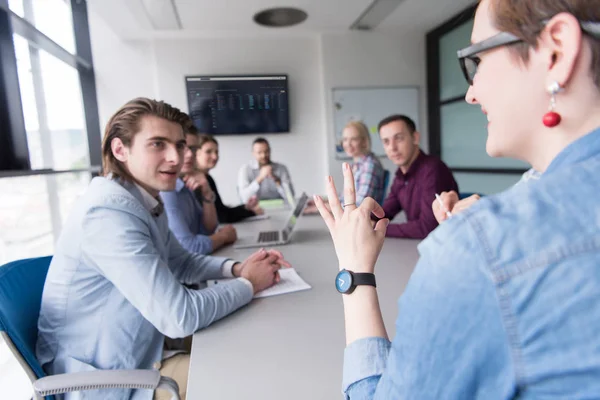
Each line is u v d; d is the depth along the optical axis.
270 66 4.63
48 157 2.90
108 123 1.15
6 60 2.27
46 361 0.99
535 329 0.30
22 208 2.33
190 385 0.69
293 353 0.78
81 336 0.99
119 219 0.96
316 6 3.80
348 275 0.54
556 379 0.29
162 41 4.38
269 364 0.75
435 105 4.81
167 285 0.92
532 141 0.39
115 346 0.99
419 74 4.89
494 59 0.39
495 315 0.31
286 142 4.76
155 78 4.40
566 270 0.30
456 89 4.47
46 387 0.74
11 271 1.05
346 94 4.74
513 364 0.31
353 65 4.73
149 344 1.04
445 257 0.34
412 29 4.68
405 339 0.36
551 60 0.35
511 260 0.31
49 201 2.79
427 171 2.03
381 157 4.88
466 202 1.26
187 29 4.20
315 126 4.79
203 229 2.25
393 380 0.37
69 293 0.99
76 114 3.96
